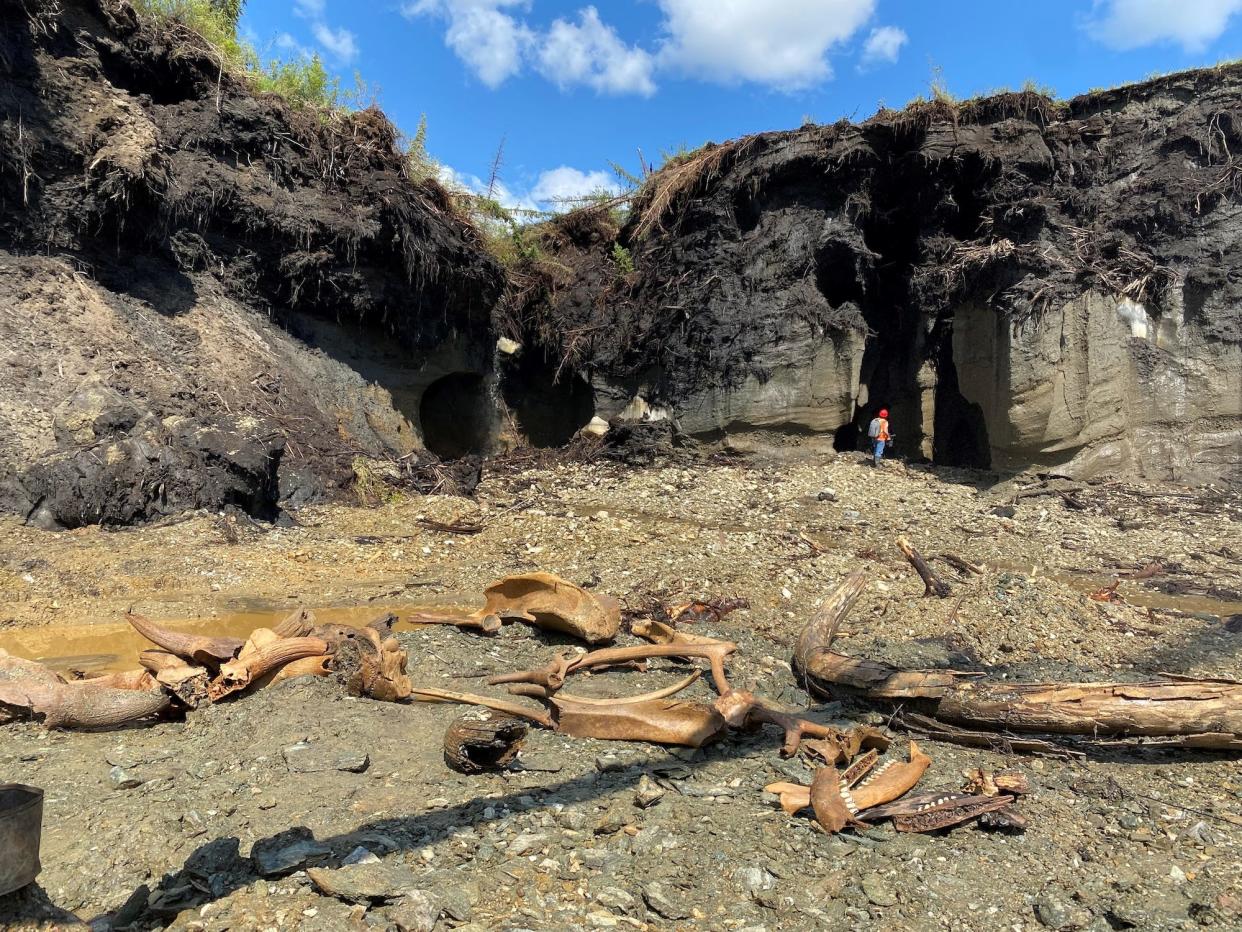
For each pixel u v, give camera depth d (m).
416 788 4.93
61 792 4.89
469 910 3.68
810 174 20.88
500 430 23.86
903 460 20.91
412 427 20.22
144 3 17.00
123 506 11.96
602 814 4.64
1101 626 9.04
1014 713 5.71
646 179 25.34
